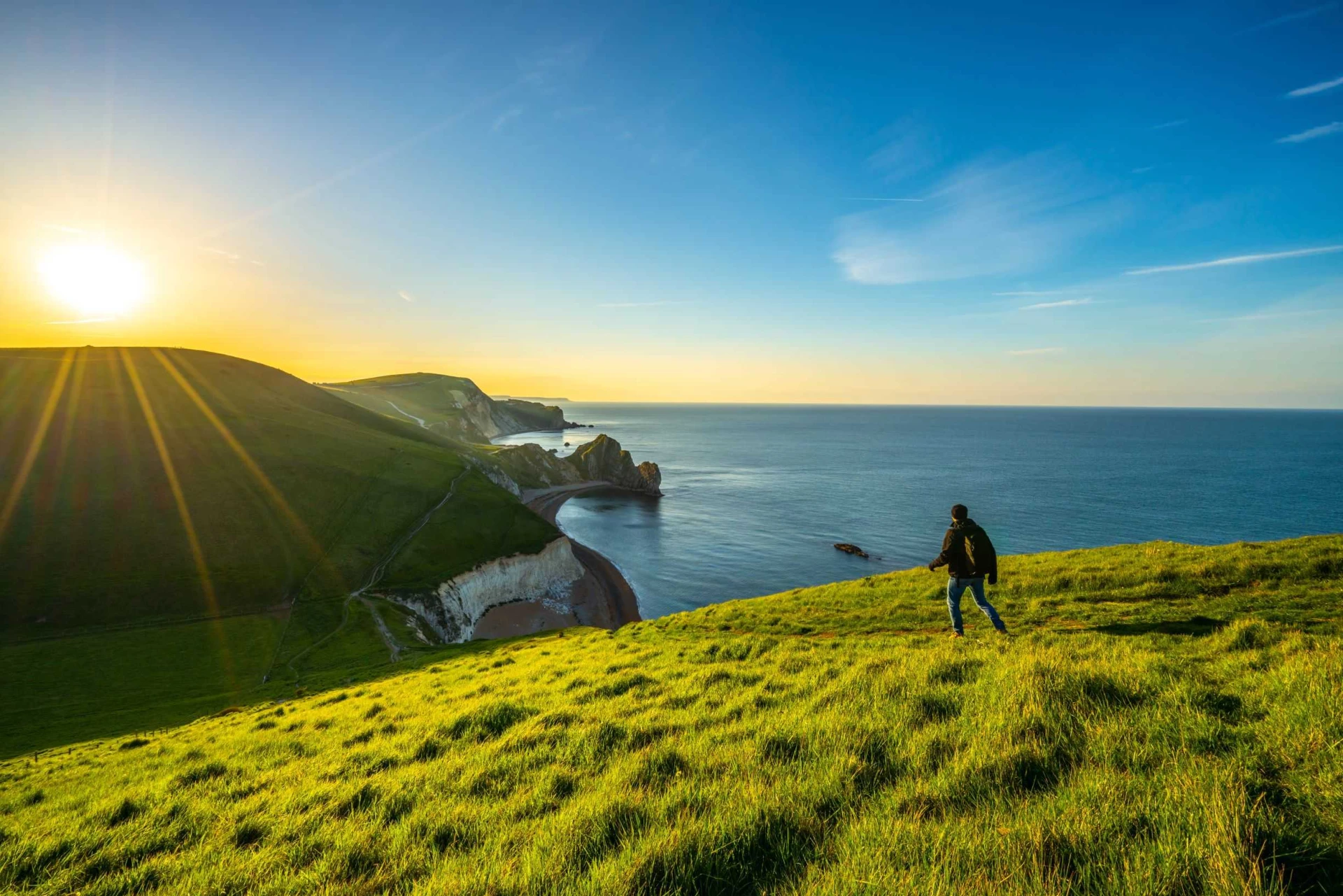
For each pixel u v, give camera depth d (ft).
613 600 289.12
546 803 19.97
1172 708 20.42
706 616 82.02
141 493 295.69
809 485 556.92
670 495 551.59
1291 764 15.69
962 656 32.12
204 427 379.96
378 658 194.80
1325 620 40.22
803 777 18.39
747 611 78.38
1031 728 19.61
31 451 312.09
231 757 37.52
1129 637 37.63
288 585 254.88
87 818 26.55
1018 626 50.24
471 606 276.82
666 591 293.64
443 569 284.61
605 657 54.70
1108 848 12.52
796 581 297.33
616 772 21.16
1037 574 67.67
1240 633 32.63
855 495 491.31
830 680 31.01
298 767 30.99
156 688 173.99
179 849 21.25
